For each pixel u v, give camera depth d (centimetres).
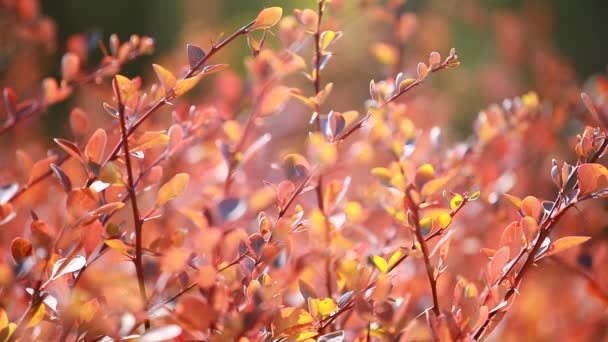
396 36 161
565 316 142
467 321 106
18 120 129
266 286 106
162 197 107
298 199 133
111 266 122
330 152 110
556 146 163
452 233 109
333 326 115
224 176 130
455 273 137
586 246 133
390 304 107
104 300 107
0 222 117
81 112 120
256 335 107
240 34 112
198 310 101
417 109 186
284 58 128
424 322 118
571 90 182
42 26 156
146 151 124
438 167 132
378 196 112
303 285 110
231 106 145
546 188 169
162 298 110
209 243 103
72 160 139
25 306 114
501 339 138
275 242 109
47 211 133
